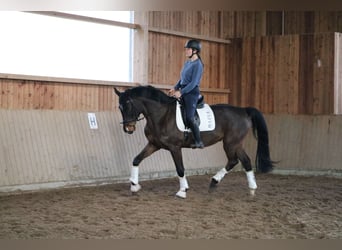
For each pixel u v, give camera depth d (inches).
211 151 335.0
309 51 343.9
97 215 185.5
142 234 158.6
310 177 312.7
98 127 277.9
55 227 165.2
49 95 267.4
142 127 301.4
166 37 325.4
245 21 372.5
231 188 259.3
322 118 334.0
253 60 361.4
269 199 227.0
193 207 204.5
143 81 305.9
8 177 231.6
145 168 290.7
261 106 360.2
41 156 247.1
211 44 358.0
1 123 237.6
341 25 361.4
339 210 202.5
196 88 225.1
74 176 256.7
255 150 347.9
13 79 251.4
